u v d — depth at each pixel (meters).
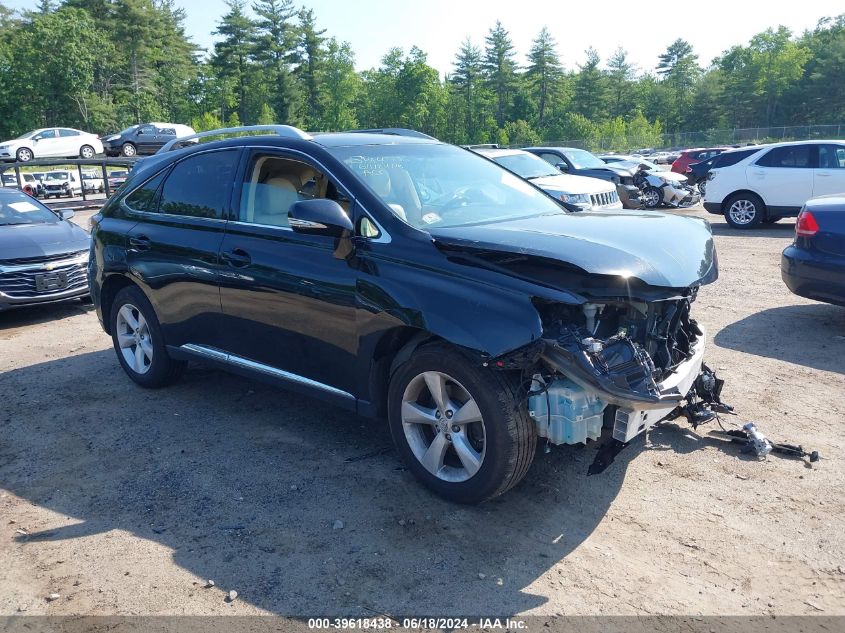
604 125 96.50
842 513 3.47
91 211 19.03
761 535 3.31
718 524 3.41
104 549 3.31
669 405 3.27
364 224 3.85
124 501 3.77
